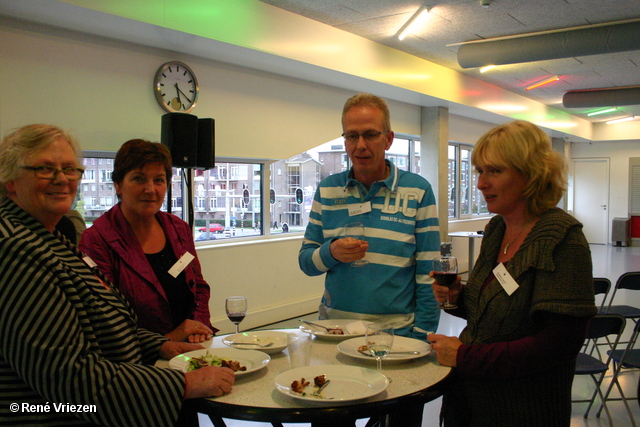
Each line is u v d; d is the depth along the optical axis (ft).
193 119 12.34
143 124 13.34
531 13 15.51
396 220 5.68
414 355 4.45
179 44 13.21
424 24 16.49
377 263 5.65
